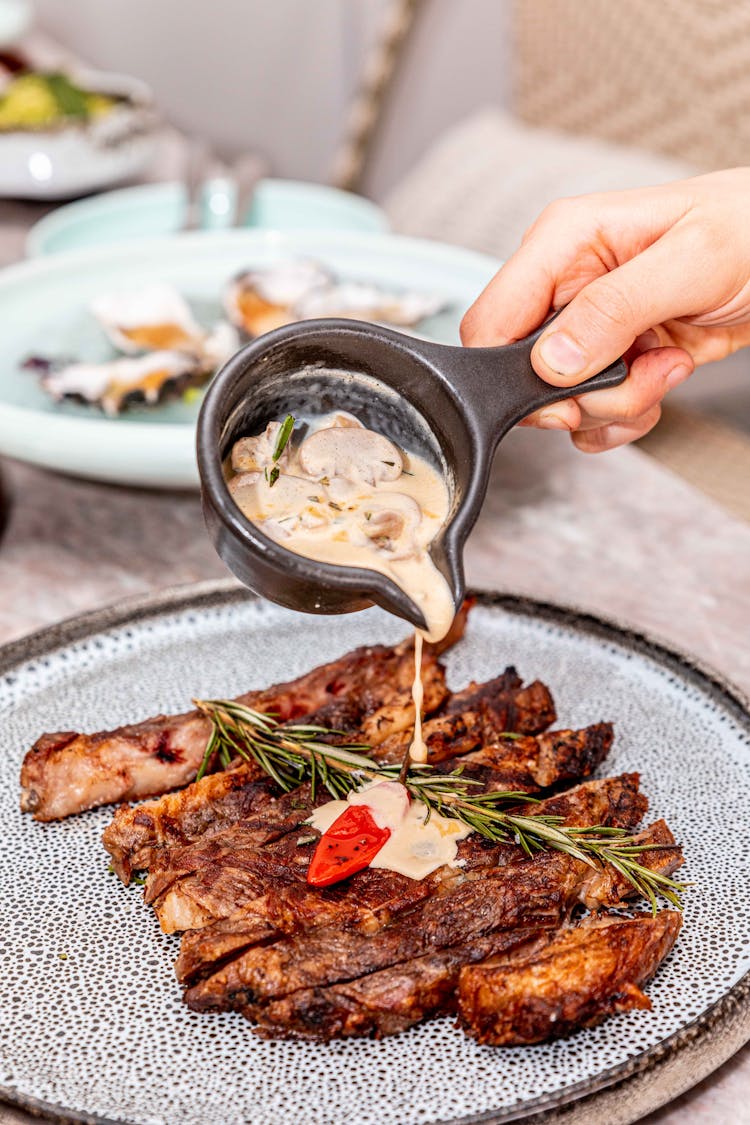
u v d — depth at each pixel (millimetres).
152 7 2041
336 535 446
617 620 595
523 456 778
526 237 562
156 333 803
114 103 1187
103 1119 406
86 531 712
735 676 593
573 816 491
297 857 472
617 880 465
